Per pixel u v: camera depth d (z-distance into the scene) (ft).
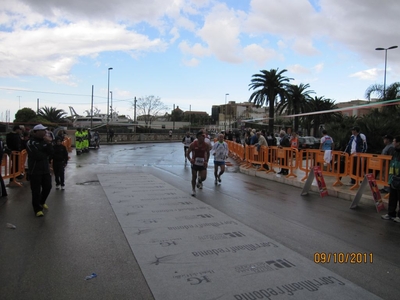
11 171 33.96
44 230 18.98
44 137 22.65
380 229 20.20
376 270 14.08
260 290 12.01
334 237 18.49
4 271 13.50
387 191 29.27
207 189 33.24
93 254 15.39
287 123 191.62
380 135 45.80
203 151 30.04
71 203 25.98
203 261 14.64
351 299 11.49
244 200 28.19
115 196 28.78
